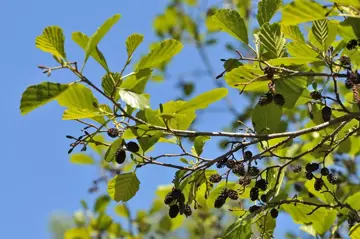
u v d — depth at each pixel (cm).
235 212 215
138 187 195
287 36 186
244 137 183
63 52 177
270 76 182
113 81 180
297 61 181
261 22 192
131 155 188
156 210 310
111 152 184
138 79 183
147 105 176
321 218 211
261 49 188
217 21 188
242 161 188
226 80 186
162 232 304
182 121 188
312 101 191
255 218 204
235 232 194
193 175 192
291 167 245
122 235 307
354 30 181
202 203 232
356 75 180
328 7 166
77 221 308
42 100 175
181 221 266
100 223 307
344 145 243
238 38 188
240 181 192
